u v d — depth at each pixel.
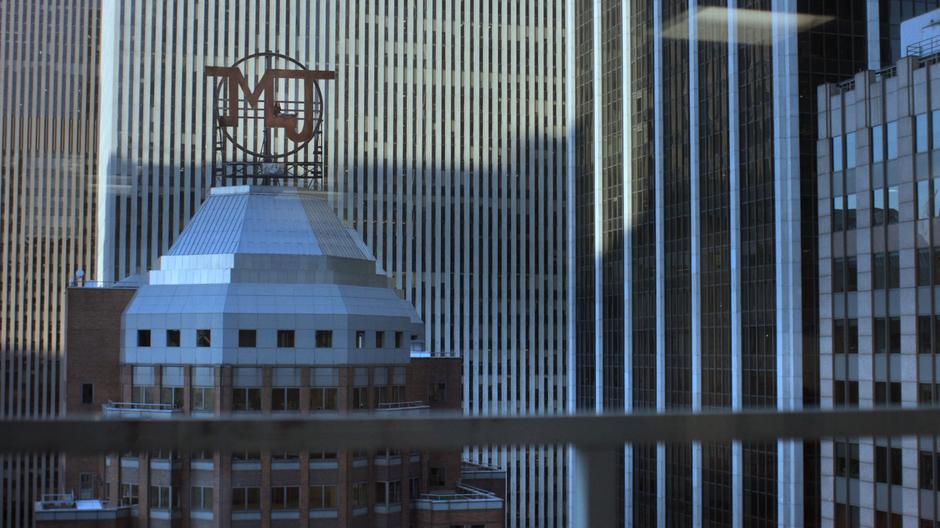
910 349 63.97
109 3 150.25
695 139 93.50
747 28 85.75
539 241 172.00
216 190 108.81
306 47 165.75
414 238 168.00
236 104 120.62
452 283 168.50
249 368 91.62
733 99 87.12
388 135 168.75
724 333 88.00
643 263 102.50
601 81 112.88
